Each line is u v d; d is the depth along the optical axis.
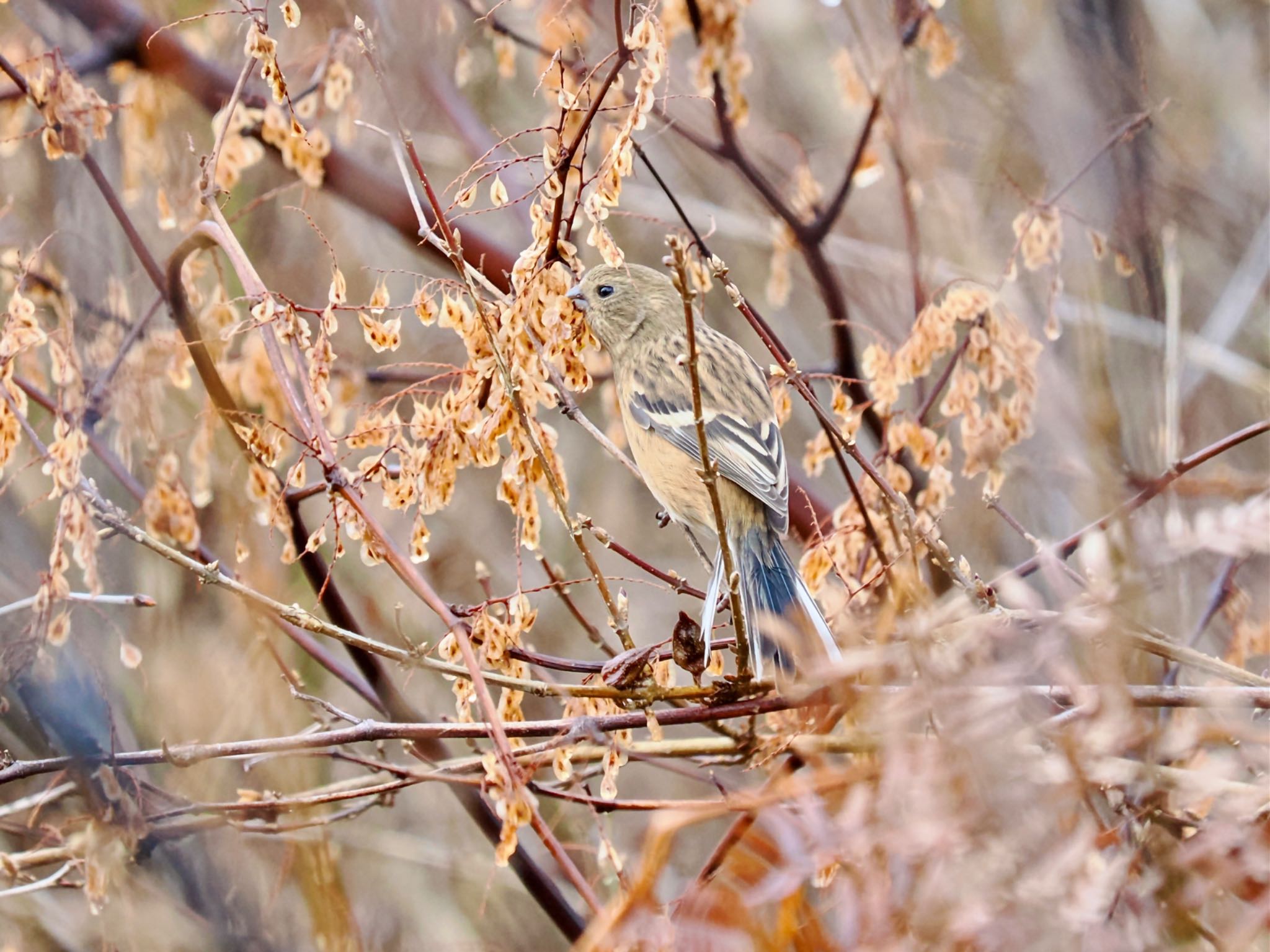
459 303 7.32
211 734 8.81
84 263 9.88
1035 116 8.11
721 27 9.02
